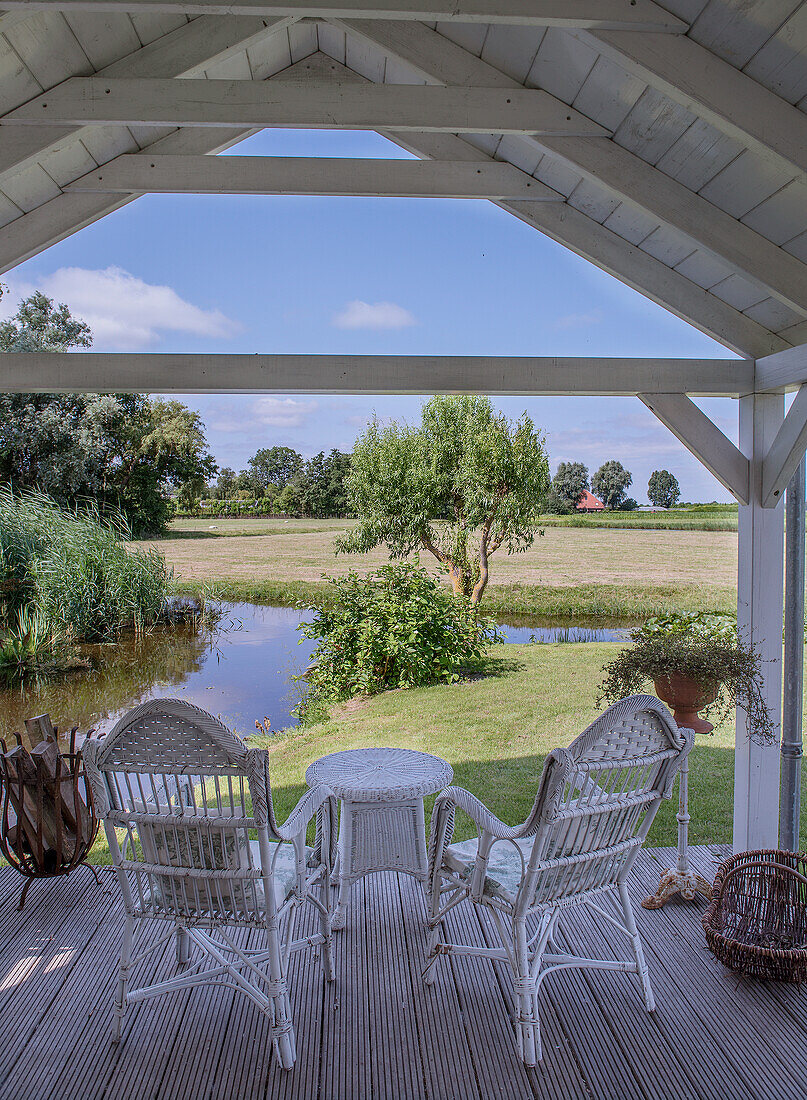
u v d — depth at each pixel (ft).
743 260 9.93
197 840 7.14
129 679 23.81
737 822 12.08
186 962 9.16
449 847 8.61
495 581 25.67
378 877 11.59
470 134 11.50
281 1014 7.37
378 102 9.50
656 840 12.93
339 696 21.35
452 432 24.98
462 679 21.91
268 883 7.09
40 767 10.62
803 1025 8.02
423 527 24.93
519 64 9.66
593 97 9.40
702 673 11.45
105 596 24.81
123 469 28.99
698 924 10.11
